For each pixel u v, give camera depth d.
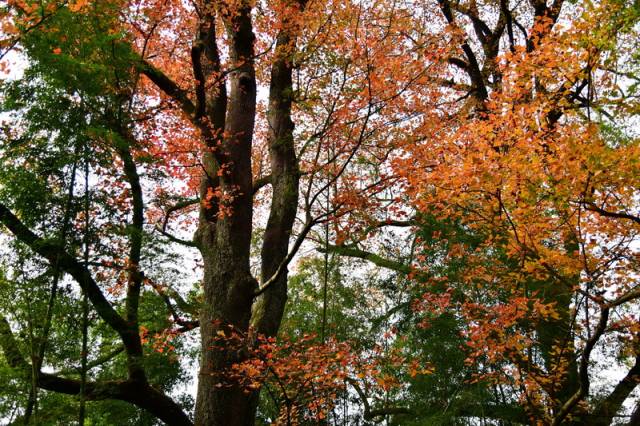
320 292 13.63
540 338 9.05
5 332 7.34
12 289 6.89
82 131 6.78
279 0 9.79
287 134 10.26
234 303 8.80
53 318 7.17
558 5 10.98
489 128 7.15
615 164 6.02
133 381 8.22
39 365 6.94
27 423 6.78
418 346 10.20
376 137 8.83
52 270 6.97
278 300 9.76
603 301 6.66
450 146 7.78
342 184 9.02
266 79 12.57
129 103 7.95
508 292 9.39
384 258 12.36
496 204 7.43
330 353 7.43
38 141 6.86
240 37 10.61
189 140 9.19
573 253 7.43
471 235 10.17
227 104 11.17
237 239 9.30
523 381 7.76
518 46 7.17
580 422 8.60
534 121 6.73
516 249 7.63
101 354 10.04
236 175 9.67
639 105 6.63
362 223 8.72
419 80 8.34
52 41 6.74
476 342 8.03
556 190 6.34
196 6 10.29
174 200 10.25
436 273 10.25
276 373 7.43
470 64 12.14
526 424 9.33
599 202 6.66
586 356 6.73
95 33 7.23
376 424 11.84
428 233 10.39
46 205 6.86
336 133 8.48
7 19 6.21
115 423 10.83
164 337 9.24
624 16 6.32
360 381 8.62
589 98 7.06
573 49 6.74
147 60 10.16
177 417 8.62
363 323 12.61
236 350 8.41
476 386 9.78
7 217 6.91
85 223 7.05
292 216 10.44
